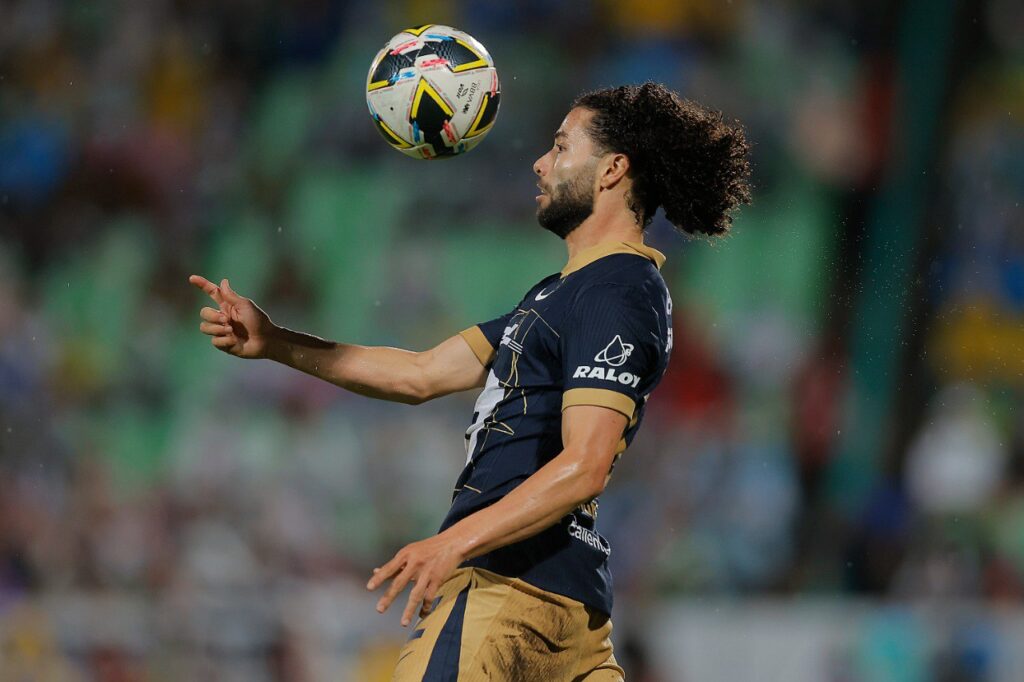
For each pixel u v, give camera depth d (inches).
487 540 402.9
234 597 1086.4
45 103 1845.5
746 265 1720.0
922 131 1800.0
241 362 1519.4
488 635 438.9
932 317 1717.5
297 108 1856.5
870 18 1859.0
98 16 1902.1
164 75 1867.6
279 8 1910.7
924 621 1114.7
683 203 479.8
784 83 1845.5
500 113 1796.3
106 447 1482.5
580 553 453.7
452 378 514.0
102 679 1046.4
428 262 1716.3
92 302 1670.8
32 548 1317.7
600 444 418.6
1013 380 1675.7
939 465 1571.1
